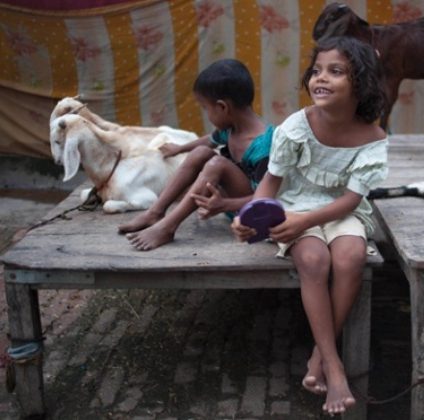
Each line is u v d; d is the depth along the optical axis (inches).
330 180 108.2
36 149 251.9
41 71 242.4
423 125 232.2
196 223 128.6
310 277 100.7
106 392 127.0
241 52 232.1
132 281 111.0
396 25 182.7
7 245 211.0
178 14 229.6
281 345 141.4
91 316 158.9
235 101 117.3
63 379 132.0
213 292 167.9
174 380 130.0
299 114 106.7
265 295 164.7
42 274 111.6
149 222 124.6
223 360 136.6
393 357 135.6
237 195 120.1
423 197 129.6
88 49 236.7
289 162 107.0
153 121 242.7
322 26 174.1
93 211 140.5
